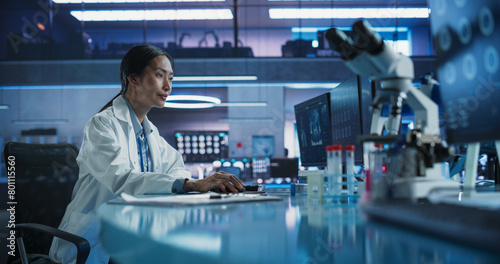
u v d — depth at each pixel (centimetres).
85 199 161
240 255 38
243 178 894
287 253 39
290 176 620
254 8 1214
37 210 161
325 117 172
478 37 62
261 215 71
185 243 44
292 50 1020
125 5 1189
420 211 49
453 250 37
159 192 135
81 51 1135
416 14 1126
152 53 181
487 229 36
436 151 77
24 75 968
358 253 39
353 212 76
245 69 970
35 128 1155
